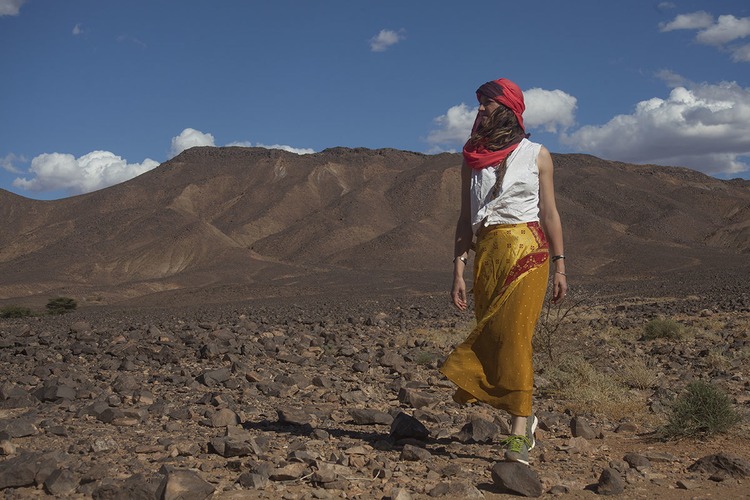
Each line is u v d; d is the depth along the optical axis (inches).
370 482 175.6
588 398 308.0
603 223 7436.0
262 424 250.8
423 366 433.7
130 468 182.1
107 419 254.5
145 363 442.3
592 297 1541.6
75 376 370.6
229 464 184.4
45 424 244.4
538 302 186.2
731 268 4315.9
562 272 191.3
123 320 1108.5
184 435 229.3
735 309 912.3
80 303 3649.1
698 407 234.7
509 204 187.8
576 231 7278.5
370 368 422.6
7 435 213.0
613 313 959.6
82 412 265.0
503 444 187.2
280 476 174.1
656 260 5816.9
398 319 922.1
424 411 270.7
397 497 157.8
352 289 3334.2
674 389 336.8
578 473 188.4
